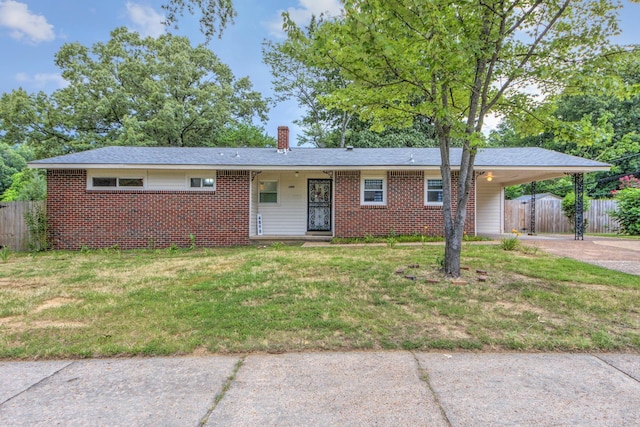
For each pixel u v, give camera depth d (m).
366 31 4.45
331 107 6.47
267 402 2.32
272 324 3.73
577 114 24.12
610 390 2.47
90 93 23.02
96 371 2.79
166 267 7.09
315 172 13.37
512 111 6.28
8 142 21.84
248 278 5.84
